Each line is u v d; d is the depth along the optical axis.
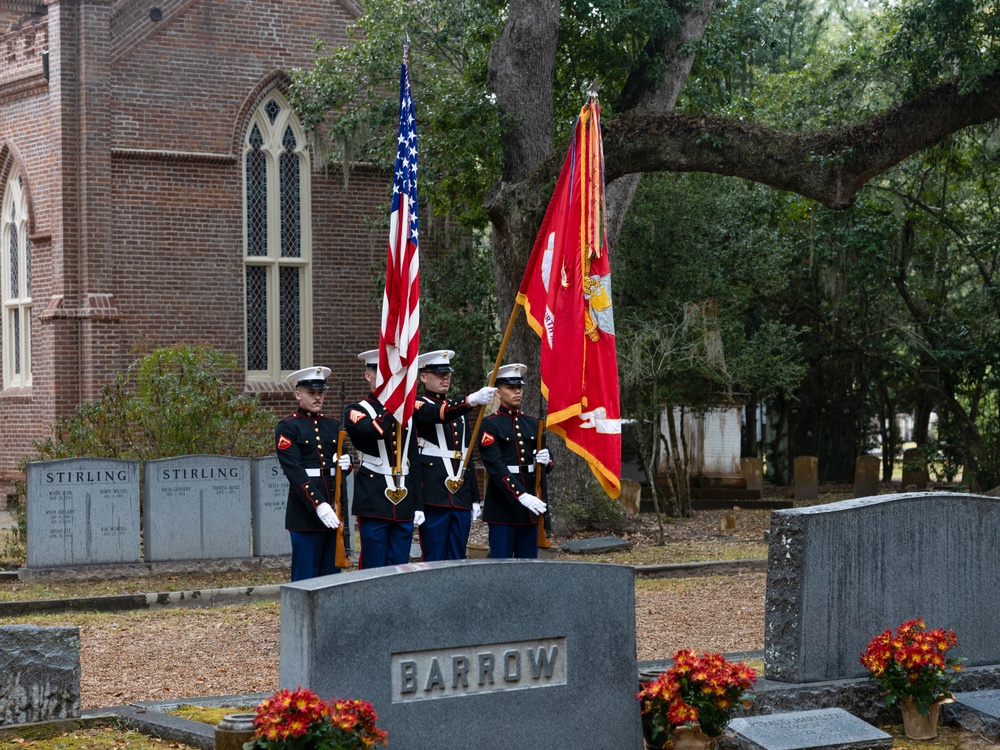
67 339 24.69
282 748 5.69
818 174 17.67
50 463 15.87
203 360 20.16
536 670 6.42
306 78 23.88
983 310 27.31
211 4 25.81
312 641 5.88
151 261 25.33
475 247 27.59
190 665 10.71
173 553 16.34
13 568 16.59
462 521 11.69
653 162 18.27
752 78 30.81
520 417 12.11
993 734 7.84
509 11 20.58
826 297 30.02
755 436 32.41
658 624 12.63
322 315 27.06
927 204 27.89
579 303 8.06
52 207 24.95
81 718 7.74
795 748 7.09
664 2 20.61
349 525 16.23
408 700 6.09
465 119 20.08
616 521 20.83
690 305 24.41
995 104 17.12
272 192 26.72
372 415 11.06
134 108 25.14
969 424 28.06
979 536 8.72
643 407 24.09
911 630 7.95
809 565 8.04
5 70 25.92
